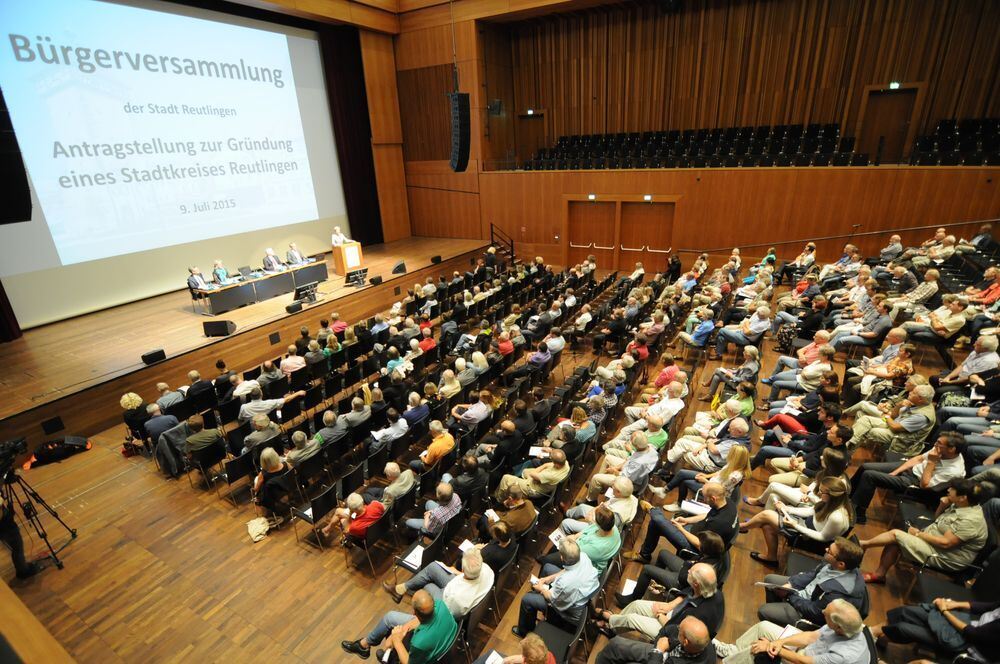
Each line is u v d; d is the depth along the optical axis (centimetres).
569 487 574
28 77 961
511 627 426
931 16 1266
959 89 1283
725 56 1511
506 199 1709
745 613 405
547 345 824
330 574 502
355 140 1683
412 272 1397
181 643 434
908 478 450
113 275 1130
